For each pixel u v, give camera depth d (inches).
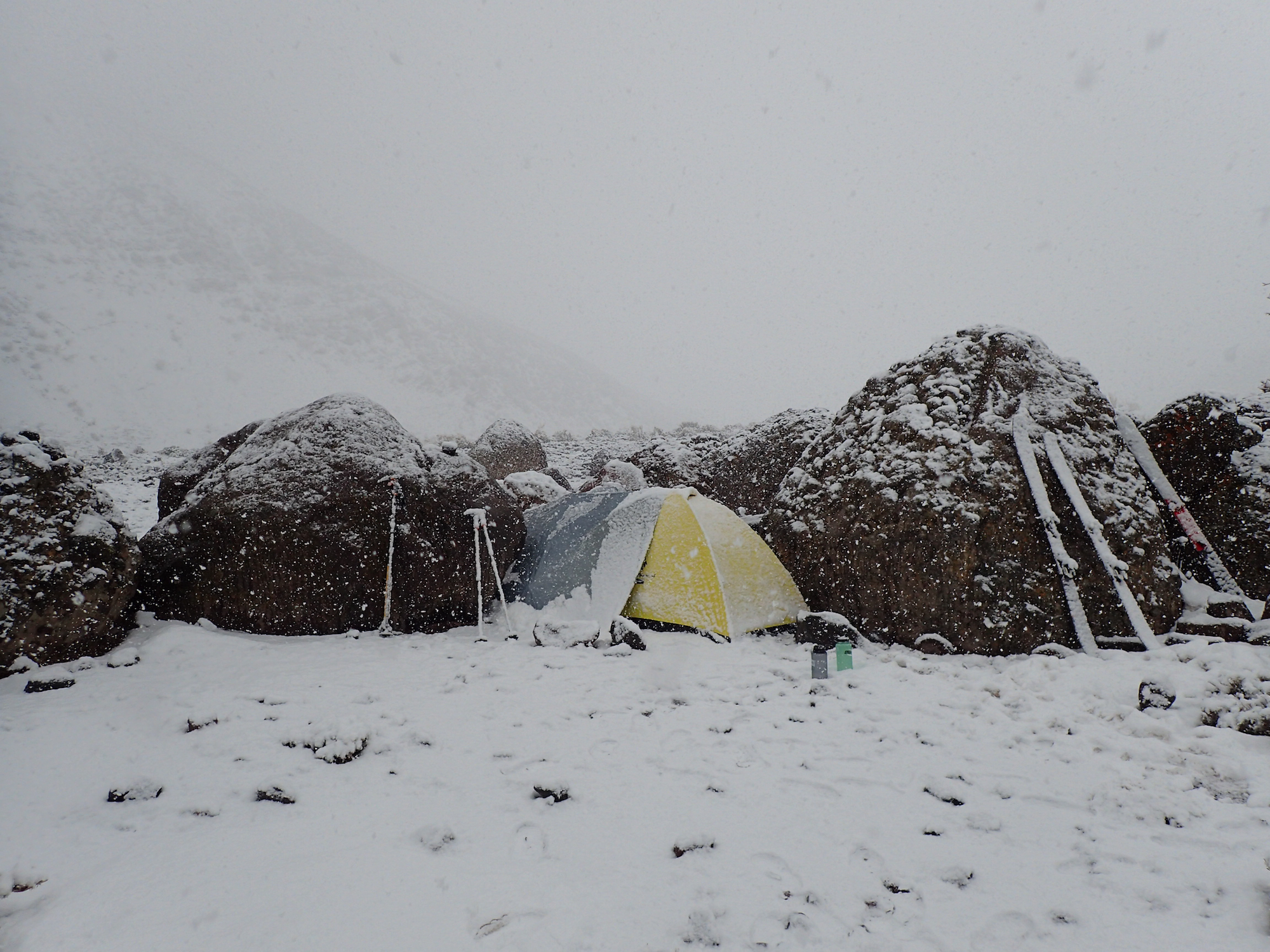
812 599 323.3
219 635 277.3
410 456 338.6
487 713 206.7
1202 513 302.5
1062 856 130.4
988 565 275.3
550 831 139.3
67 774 161.6
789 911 114.1
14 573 232.7
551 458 979.3
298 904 113.9
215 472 328.5
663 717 204.8
